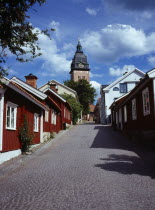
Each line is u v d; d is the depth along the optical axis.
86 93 60.44
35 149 13.83
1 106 9.63
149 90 12.91
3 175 7.50
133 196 4.95
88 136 20.69
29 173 7.65
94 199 4.80
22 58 6.39
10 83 9.69
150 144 12.88
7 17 5.86
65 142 17.09
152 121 12.45
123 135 21.11
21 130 12.28
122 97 28.03
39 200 4.88
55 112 23.41
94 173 7.18
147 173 7.09
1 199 5.09
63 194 5.21
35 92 17.70
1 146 9.56
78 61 88.19
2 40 6.06
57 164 9.00
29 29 6.16
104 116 42.50
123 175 6.85
